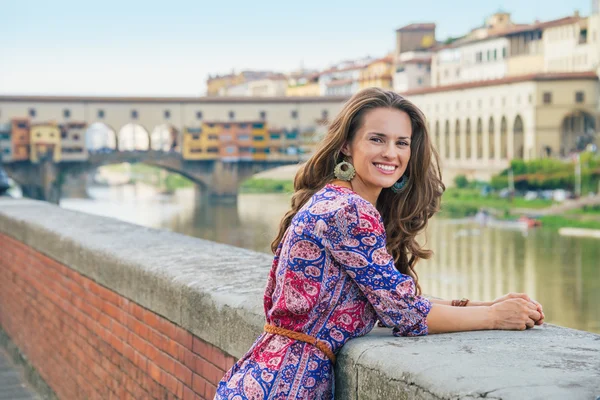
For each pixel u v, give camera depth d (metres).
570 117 85.44
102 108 108.81
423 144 2.51
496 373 1.92
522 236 70.69
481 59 101.25
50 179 107.25
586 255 61.12
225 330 3.11
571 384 1.82
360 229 2.24
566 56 90.38
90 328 4.96
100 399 4.80
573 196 82.44
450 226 77.75
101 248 4.64
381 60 119.00
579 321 42.34
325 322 2.31
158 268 3.85
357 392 2.22
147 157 109.81
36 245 6.32
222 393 2.39
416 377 1.98
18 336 7.23
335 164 2.49
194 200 116.12
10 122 106.44
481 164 91.94
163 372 3.81
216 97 110.25
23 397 6.24
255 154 110.44
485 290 50.06
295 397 2.29
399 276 2.27
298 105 110.25
